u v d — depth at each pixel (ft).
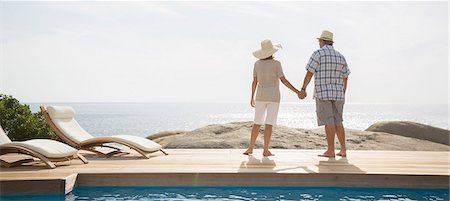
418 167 19.06
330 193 16.53
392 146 34.78
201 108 568.41
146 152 22.15
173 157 22.58
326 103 21.84
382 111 473.67
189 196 15.99
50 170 18.01
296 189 17.13
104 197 15.80
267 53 22.45
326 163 20.15
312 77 21.85
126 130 127.75
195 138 34.65
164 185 17.17
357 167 18.89
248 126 37.73
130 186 17.20
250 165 19.38
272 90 22.63
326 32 21.98
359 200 15.47
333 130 22.02
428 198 15.90
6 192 15.75
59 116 22.94
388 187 17.21
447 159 22.13
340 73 21.67
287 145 31.89
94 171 17.67
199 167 18.71
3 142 20.20
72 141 22.22
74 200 15.31
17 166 19.36
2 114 37.27
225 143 32.01
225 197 15.83
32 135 37.78
